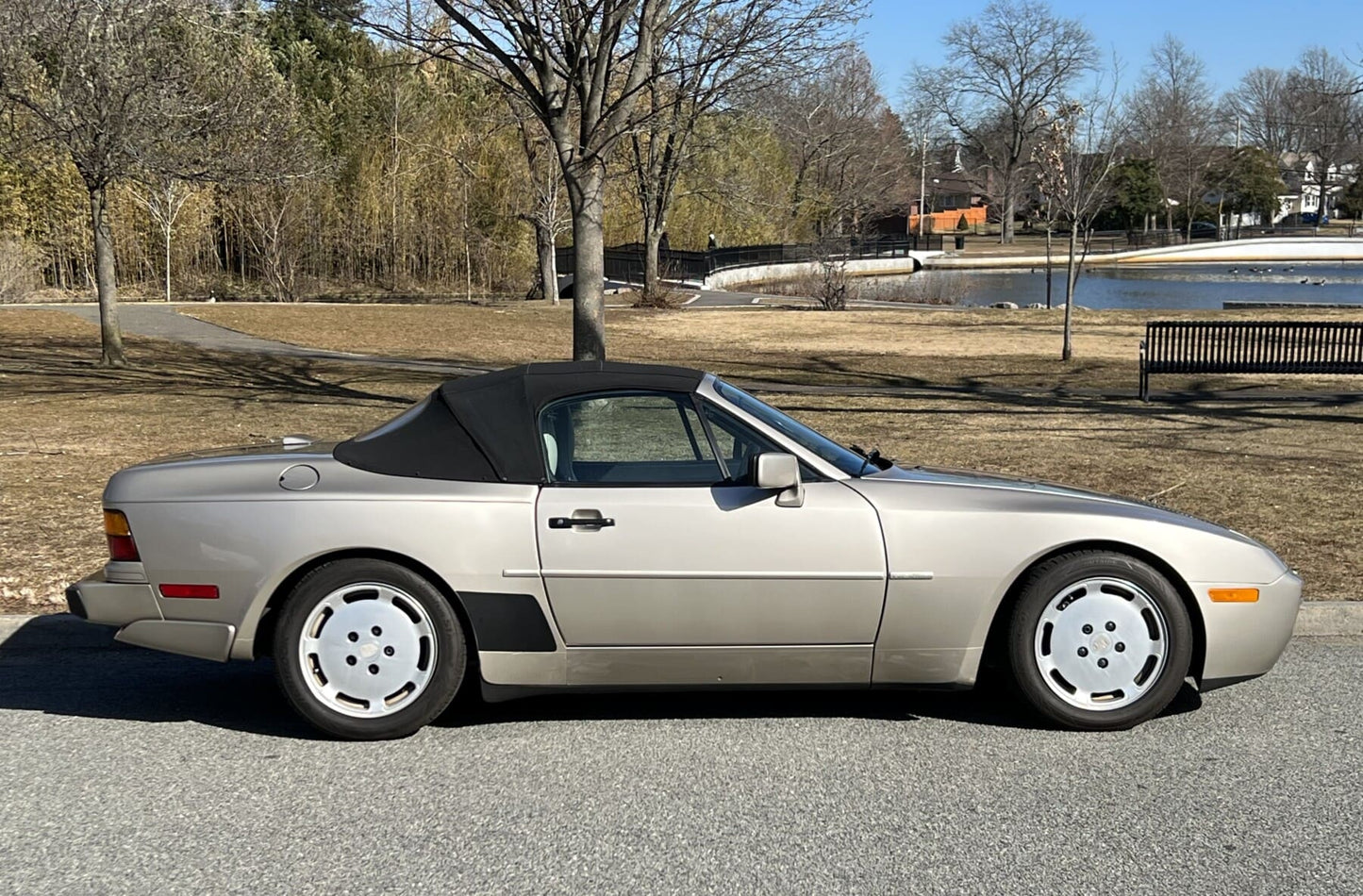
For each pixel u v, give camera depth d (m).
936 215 127.75
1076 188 24.48
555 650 4.70
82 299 37.19
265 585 4.64
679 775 4.39
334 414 14.16
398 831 3.91
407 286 46.31
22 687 5.51
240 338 25.50
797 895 3.46
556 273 44.47
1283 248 79.62
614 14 11.43
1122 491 9.64
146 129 15.88
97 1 14.96
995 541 4.73
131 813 4.06
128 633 4.74
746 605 4.68
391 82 44.69
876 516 4.71
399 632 4.70
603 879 3.56
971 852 3.75
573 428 4.88
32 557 7.26
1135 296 51.00
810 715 5.09
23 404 14.59
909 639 4.76
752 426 4.90
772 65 12.32
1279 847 3.79
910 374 21.23
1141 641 4.82
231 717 5.07
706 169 42.41
